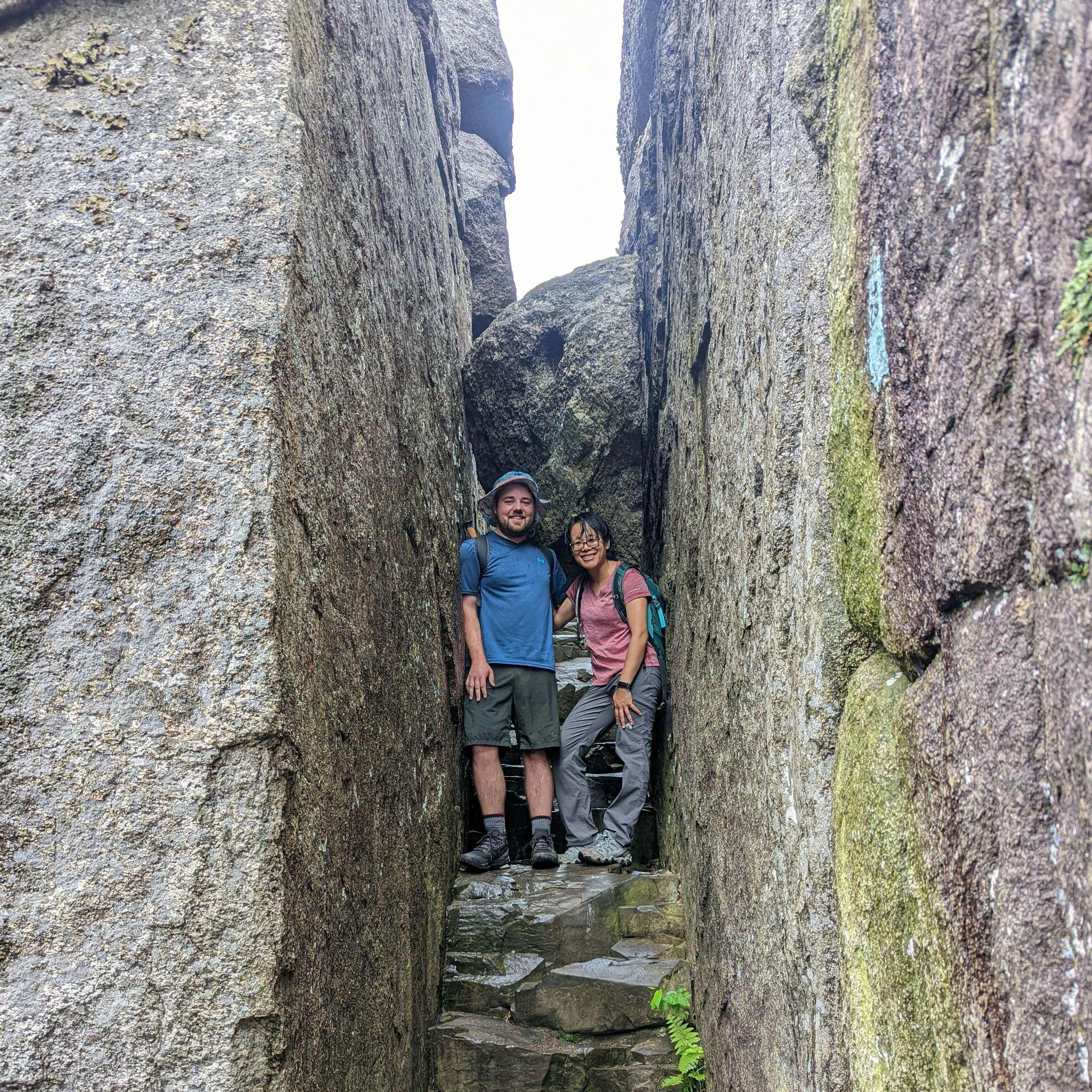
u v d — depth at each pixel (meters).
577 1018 2.98
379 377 2.72
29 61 1.90
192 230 1.79
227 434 1.68
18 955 1.47
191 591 1.61
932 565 1.04
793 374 1.78
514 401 5.64
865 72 1.27
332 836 1.87
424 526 3.36
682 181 3.86
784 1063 1.78
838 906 1.37
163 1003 1.46
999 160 0.85
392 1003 2.33
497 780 3.78
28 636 1.57
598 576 4.03
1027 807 0.79
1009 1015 0.80
